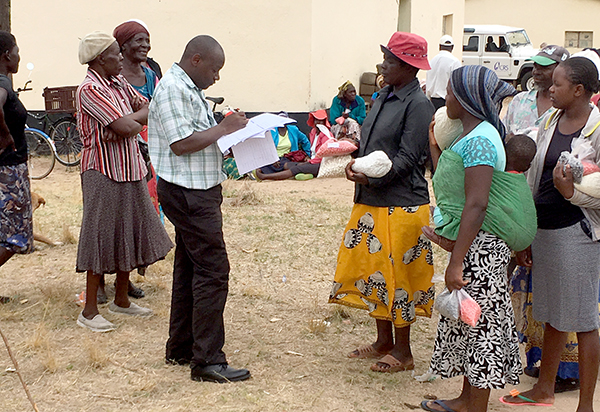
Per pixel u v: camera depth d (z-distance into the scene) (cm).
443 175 342
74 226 763
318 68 1298
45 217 798
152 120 392
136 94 501
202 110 393
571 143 364
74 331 482
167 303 548
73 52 1302
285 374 425
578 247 360
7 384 397
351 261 437
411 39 406
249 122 396
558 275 365
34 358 434
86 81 468
